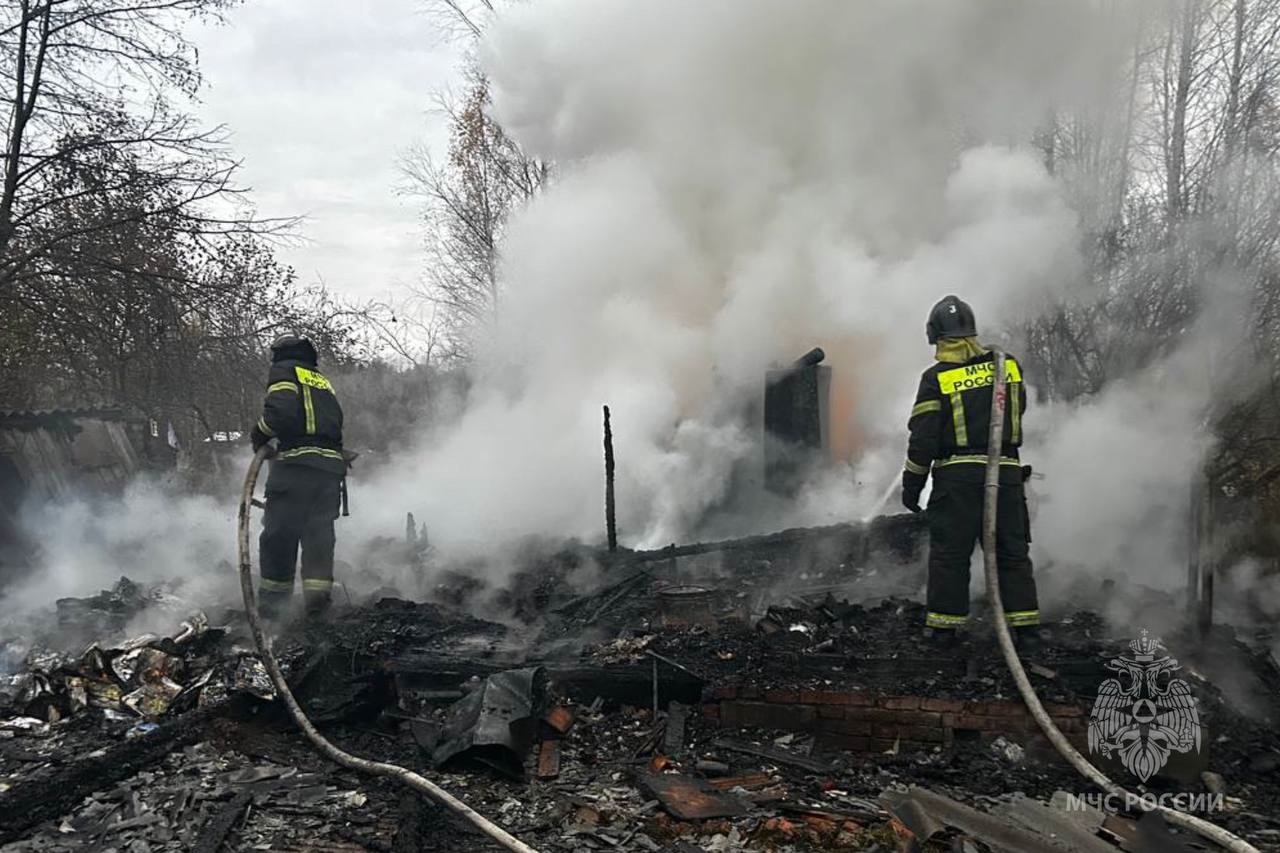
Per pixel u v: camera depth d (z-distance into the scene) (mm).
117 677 4504
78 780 3541
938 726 3799
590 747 3951
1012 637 4297
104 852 3072
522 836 3207
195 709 4285
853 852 3023
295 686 4379
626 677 4250
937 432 4383
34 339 12109
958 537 4348
